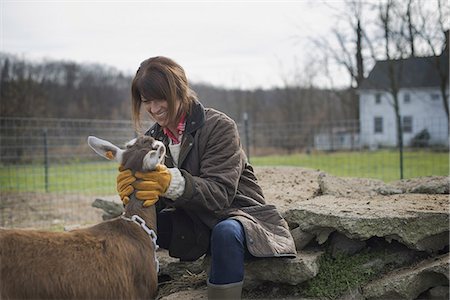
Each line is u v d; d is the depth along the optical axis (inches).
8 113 1144.2
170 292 170.7
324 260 167.6
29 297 112.6
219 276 135.3
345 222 159.0
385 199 192.7
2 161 564.7
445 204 179.0
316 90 1590.8
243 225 137.8
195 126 148.2
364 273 163.3
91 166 624.7
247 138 490.6
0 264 111.7
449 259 154.9
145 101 144.7
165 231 156.6
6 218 353.4
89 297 117.4
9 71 1216.8
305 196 209.8
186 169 149.1
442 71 1012.5
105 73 1726.1
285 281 156.6
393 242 171.2
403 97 1550.2
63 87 1601.9
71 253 118.6
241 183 155.0
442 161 625.9
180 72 146.5
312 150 740.7
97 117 1556.3
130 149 136.7
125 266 124.6
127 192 134.4
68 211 380.8
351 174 534.0
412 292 153.9
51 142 600.1
